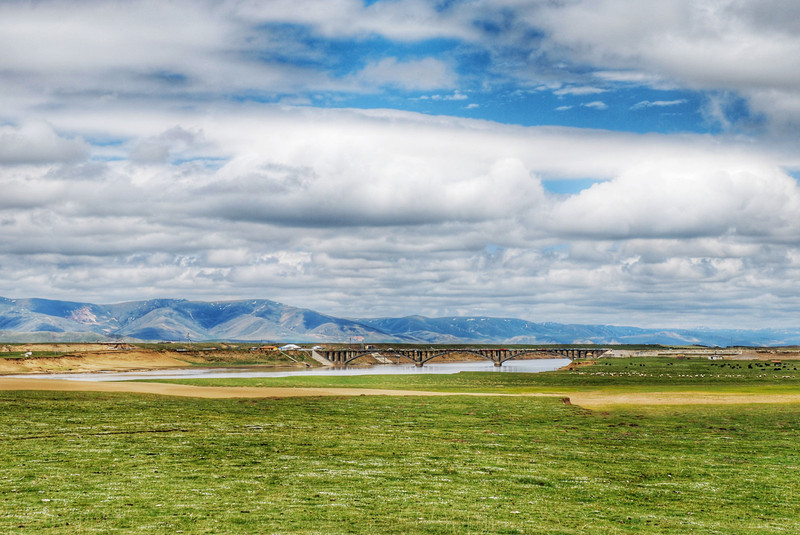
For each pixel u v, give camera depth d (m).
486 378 177.00
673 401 103.81
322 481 45.19
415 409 90.12
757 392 122.94
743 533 36.00
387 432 69.88
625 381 169.88
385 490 43.09
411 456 55.84
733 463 55.56
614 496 44.12
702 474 51.22
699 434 71.12
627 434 71.00
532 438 67.81
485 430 72.81
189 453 54.31
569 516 38.59
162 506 37.38
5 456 51.03
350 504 39.09
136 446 56.84
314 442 61.66
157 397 97.94
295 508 37.75
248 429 68.75
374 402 97.38
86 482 43.00
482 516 37.47
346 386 142.88
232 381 148.25
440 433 70.25
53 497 38.91
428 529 34.53
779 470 52.84
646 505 42.09
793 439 68.00
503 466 52.56
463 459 55.16
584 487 46.22
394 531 33.94
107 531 32.44
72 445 56.53
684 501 43.28
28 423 68.44
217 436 63.50
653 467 53.72
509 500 41.81
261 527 33.78
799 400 104.31
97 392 101.56
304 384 144.12
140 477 44.84
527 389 138.00
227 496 40.19
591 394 119.06
